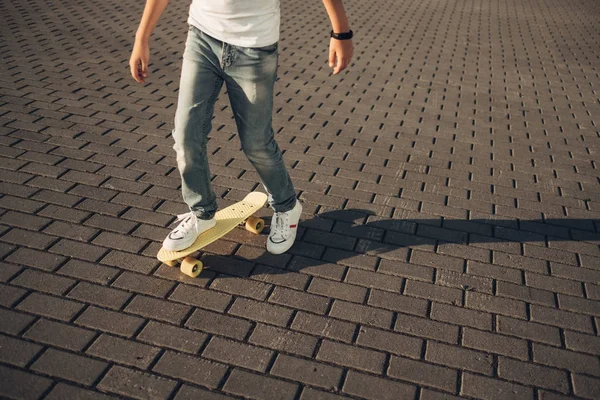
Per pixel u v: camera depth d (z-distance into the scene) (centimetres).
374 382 259
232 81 295
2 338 268
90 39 761
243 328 286
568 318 306
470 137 530
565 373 270
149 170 433
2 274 309
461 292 321
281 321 292
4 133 470
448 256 351
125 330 280
